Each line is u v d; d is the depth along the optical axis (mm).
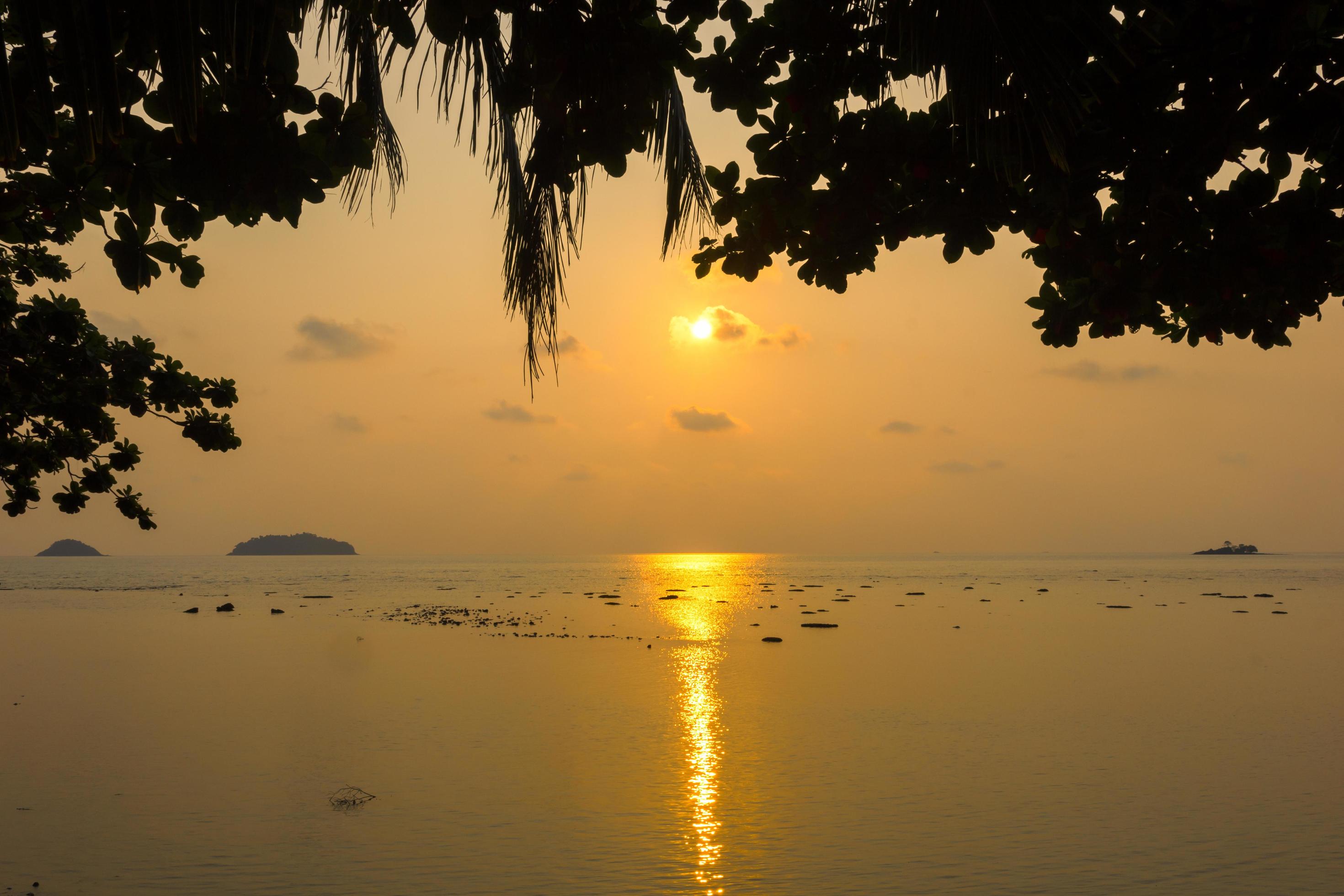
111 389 9516
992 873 9750
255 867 9914
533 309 5484
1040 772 13938
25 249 9438
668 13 5105
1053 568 154125
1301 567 157500
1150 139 5176
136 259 5488
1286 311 5727
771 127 5754
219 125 4828
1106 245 5746
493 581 104125
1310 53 5059
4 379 8648
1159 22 5312
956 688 22219
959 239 5965
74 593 75438
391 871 9805
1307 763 14469
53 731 17094
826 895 9148
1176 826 11305
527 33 5133
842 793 12812
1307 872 9727
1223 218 5531
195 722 17984
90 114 3756
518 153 5570
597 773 13898
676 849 10516
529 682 23266
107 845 10656
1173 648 31125
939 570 144625
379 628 40000
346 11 4934
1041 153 5223
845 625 40500
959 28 4055
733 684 22859
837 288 6207
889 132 5703
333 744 15875
